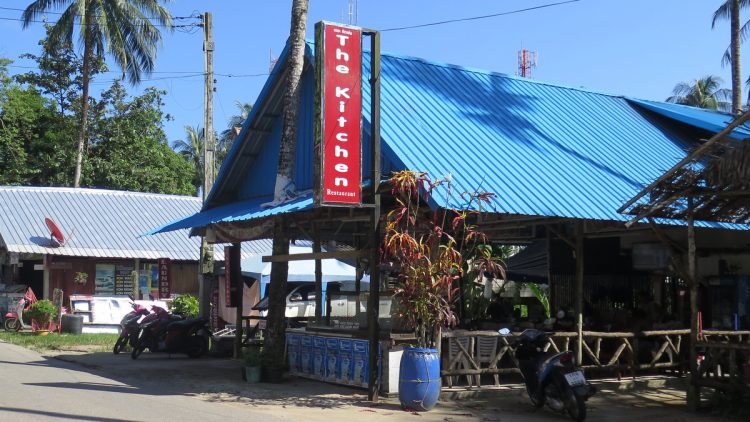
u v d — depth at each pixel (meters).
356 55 10.34
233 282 16.27
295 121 13.00
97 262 26.41
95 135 40.22
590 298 15.77
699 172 9.79
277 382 12.34
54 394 10.43
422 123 11.83
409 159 10.53
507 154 11.84
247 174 16.42
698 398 10.23
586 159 12.72
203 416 9.02
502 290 17.91
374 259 10.48
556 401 9.64
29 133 38.34
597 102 15.87
